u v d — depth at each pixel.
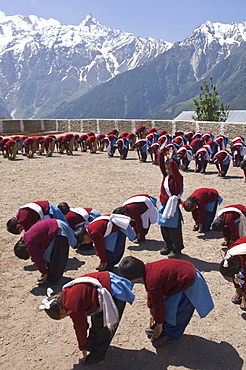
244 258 4.68
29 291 5.67
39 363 4.17
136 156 18.31
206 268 6.24
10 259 6.75
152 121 25.38
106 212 9.02
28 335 4.64
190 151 14.20
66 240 5.75
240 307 5.09
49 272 5.75
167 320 4.16
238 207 6.27
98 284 3.93
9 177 13.38
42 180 12.80
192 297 4.10
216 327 4.72
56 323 4.89
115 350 4.37
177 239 6.52
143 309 5.15
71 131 30.25
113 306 3.86
